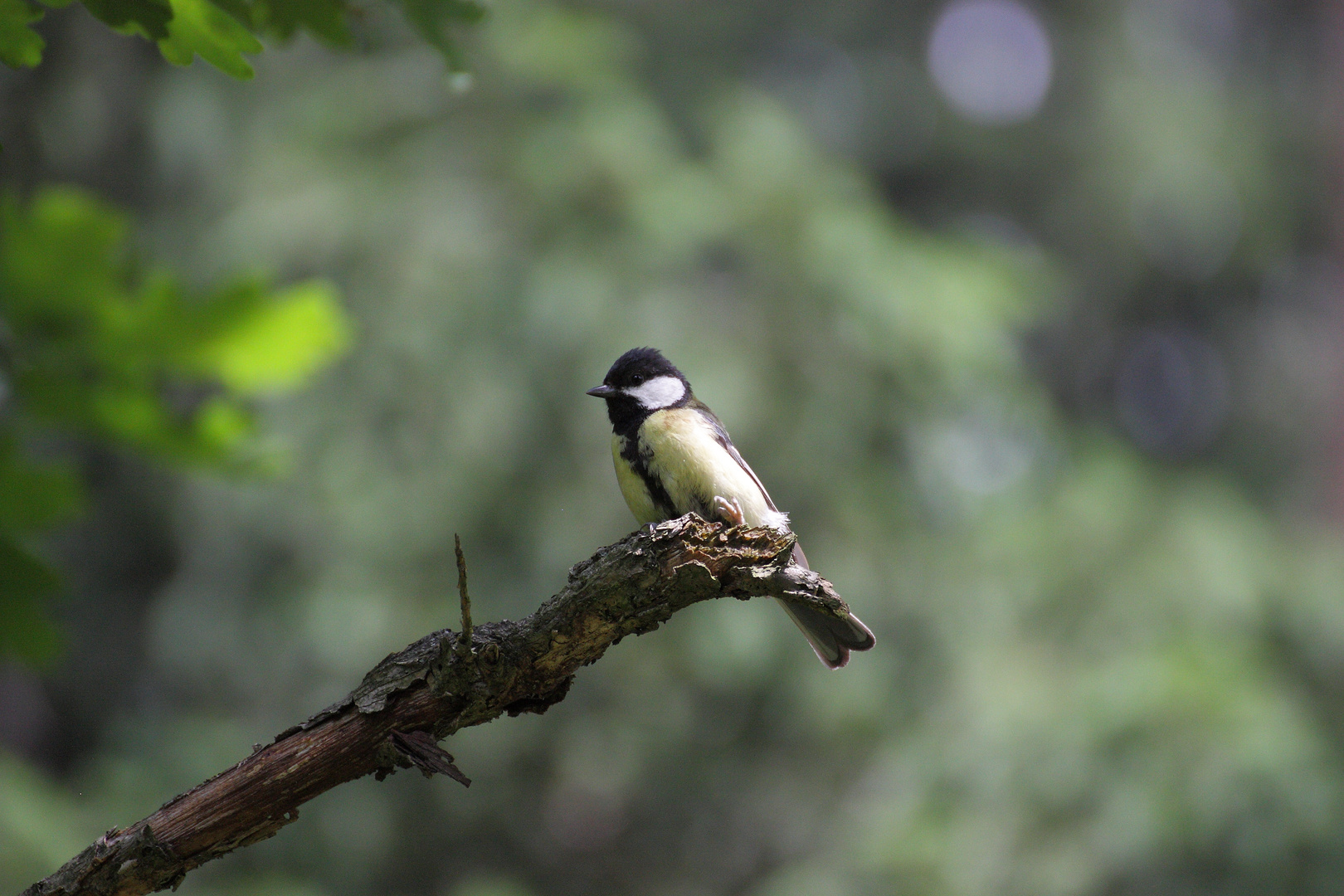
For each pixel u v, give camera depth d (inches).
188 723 575.5
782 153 586.6
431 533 550.6
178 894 496.7
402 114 586.6
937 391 577.3
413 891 592.1
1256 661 487.2
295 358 116.4
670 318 550.3
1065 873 421.7
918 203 987.3
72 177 602.5
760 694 605.0
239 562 628.4
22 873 295.7
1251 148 928.9
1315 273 974.4
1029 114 967.6
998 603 559.5
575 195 557.9
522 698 147.7
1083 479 590.9
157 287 111.5
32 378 113.0
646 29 837.2
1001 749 467.5
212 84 652.1
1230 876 404.5
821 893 490.6
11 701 671.1
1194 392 974.4
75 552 677.3
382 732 137.9
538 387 543.2
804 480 567.5
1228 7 1050.7
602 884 635.5
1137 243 929.5
